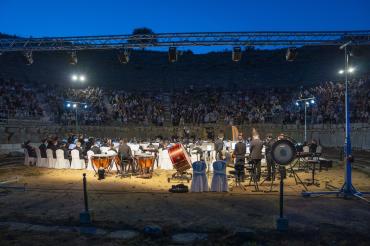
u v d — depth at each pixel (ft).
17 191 45.29
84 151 68.69
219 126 126.72
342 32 47.91
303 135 117.70
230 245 25.31
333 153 95.86
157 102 148.97
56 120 124.06
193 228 28.86
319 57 193.98
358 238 26.22
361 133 95.86
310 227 28.71
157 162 66.44
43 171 65.36
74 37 52.49
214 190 42.78
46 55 188.65
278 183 48.73
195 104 145.89
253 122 129.18
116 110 137.49
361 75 135.03
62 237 27.25
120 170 62.80
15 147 99.96
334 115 115.44
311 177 54.39
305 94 130.52
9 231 28.73
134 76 196.65
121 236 27.22
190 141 95.81
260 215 32.30
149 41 52.49
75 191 44.65
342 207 34.81
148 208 35.27
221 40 51.06
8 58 166.61
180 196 40.57
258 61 211.00
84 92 140.46
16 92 123.03
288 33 49.42
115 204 37.11
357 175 57.41
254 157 45.83
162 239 26.58
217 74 199.62
